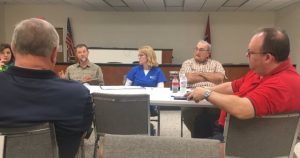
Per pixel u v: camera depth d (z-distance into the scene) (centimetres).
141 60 349
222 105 147
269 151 151
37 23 115
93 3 805
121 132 216
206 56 337
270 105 139
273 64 149
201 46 332
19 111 110
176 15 966
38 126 112
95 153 224
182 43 973
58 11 960
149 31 973
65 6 958
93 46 977
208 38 943
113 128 217
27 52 112
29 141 114
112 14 970
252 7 855
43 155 117
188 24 966
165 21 968
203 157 96
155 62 351
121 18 970
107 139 100
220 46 970
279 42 146
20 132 112
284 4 800
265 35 148
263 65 150
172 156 98
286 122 147
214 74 321
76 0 770
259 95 140
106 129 219
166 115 508
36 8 955
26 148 115
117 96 204
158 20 969
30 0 864
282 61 150
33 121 111
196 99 164
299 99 144
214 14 959
